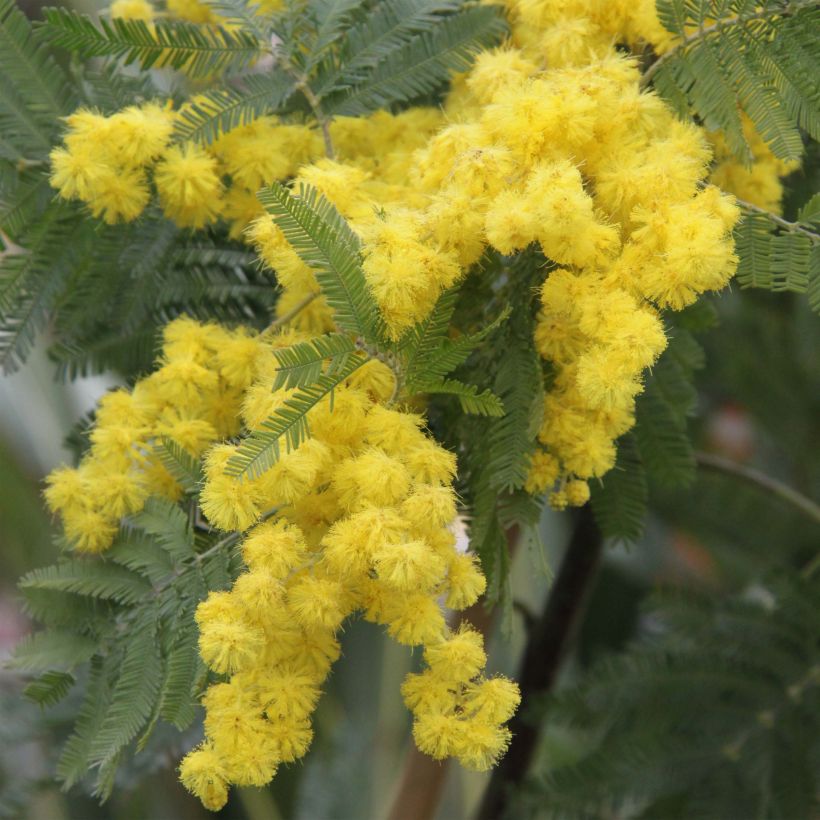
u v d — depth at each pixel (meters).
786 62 0.33
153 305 0.35
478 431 0.33
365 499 0.31
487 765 0.31
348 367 0.31
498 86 0.33
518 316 0.33
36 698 0.32
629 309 0.31
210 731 0.31
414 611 0.31
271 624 0.31
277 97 0.34
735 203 0.32
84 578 0.32
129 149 0.33
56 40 0.33
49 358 0.35
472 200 0.31
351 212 0.32
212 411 0.33
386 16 0.34
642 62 0.33
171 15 0.36
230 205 0.34
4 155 0.34
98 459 0.33
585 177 0.32
